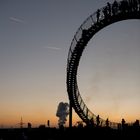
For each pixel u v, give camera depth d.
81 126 44.62
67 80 46.53
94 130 42.06
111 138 40.84
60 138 43.25
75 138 42.59
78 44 44.97
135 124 40.56
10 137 43.69
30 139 43.53
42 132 44.16
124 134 40.41
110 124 46.97
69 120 47.41
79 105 48.22
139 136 39.50
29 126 45.91
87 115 48.41
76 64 45.69
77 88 47.94
